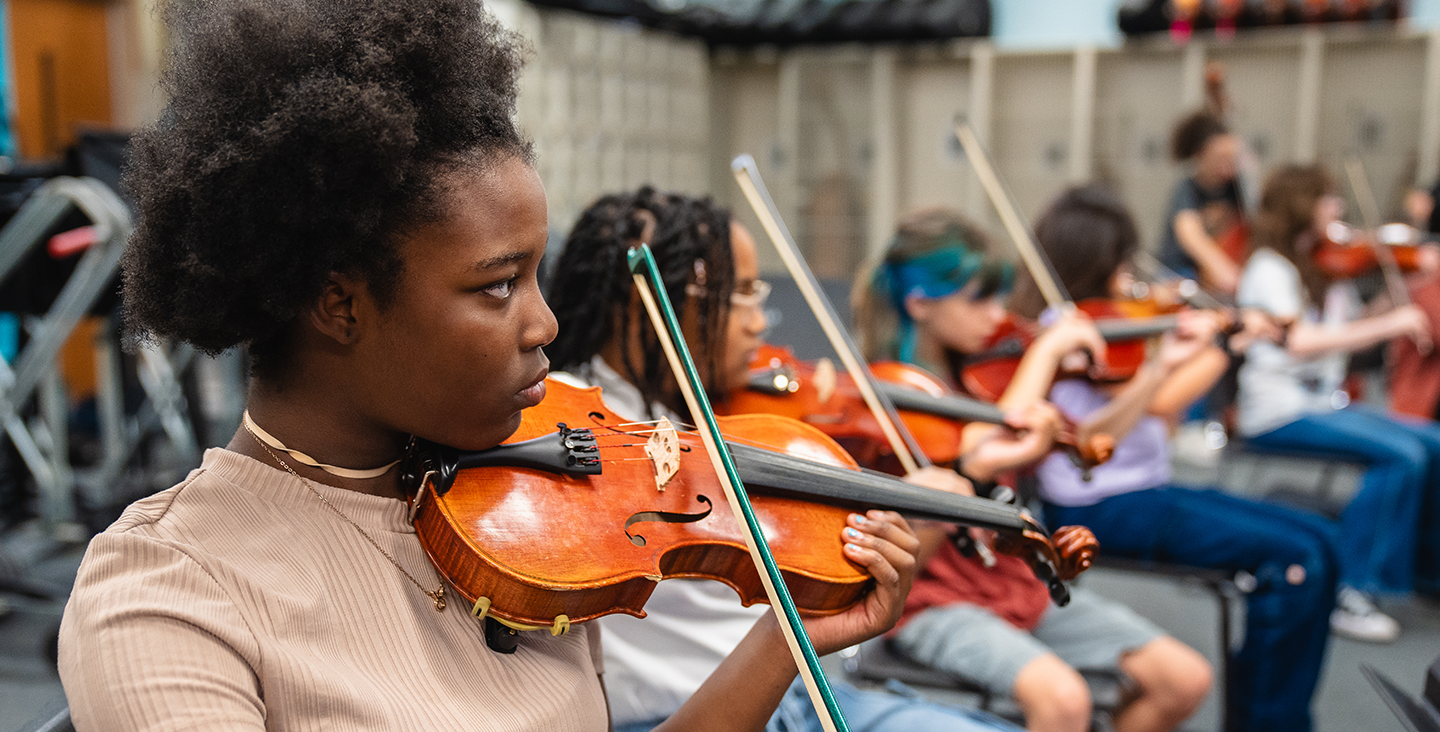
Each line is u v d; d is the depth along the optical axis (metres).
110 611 0.62
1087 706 1.59
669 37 6.37
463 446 0.75
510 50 0.75
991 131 6.71
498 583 0.73
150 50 5.12
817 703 0.80
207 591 0.65
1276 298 3.30
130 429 3.59
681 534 0.87
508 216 0.70
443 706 0.71
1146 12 6.19
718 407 1.36
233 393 3.55
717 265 1.26
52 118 4.93
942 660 1.70
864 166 6.88
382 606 0.71
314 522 0.71
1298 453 3.15
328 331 0.68
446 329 0.69
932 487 1.12
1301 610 2.11
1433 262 3.49
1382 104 6.02
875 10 6.55
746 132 7.19
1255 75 6.22
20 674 2.43
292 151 0.64
